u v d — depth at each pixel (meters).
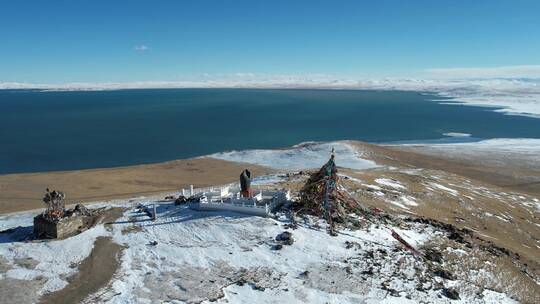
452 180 75.19
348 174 64.62
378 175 67.50
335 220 36.75
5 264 30.41
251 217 36.72
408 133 168.50
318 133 170.12
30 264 30.41
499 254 37.69
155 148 133.75
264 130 178.38
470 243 38.16
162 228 35.97
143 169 85.81
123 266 30.19
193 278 28.70
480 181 83.00
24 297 26.44
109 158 117.56
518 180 88.50
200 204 38.88
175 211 39.34
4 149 130.25
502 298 30.31
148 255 31.75
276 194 41.50
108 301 26.14
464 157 109.19
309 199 38.28
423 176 73.25
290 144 144.12
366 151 102.12
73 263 30.59
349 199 40.09
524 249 45.19
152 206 41.28
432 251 34.53
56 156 119.62
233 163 92.44
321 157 96.38
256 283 28.16
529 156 111.81
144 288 27.56
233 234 34.31
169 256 31.53
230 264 30.41
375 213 40.62
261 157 97.62
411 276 30.25
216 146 139.00
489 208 59.53
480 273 33.00
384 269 30.55
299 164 90.62
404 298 27.59
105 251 32.31
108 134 165.38
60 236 34.31
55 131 174.75
